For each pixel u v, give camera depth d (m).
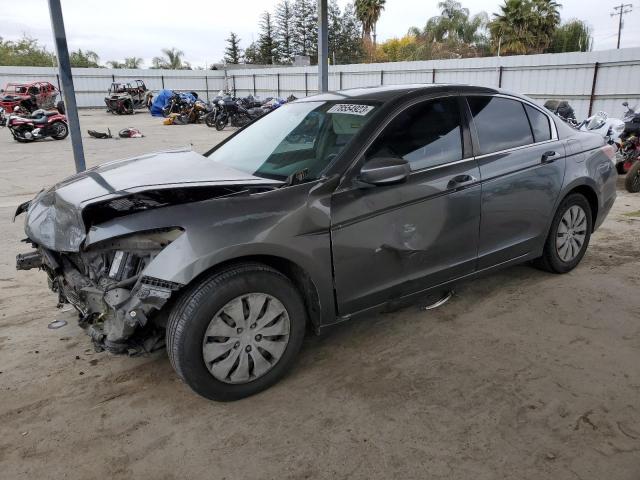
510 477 2.25
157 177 3.09
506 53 46.00
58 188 3.26
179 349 2.56
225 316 2.65
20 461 2.39
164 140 17.72
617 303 3.94
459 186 3.37
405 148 3.21
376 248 3.07
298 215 2.77
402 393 2.86
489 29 46.81
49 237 2.85
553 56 19.81
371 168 2.88
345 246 2.95
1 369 3.14
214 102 22.45
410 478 2.25
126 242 2.61
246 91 38.56
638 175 8.09
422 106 3.36
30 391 2.92
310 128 3.44
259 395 2.86
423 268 3.35
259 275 2.70
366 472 2.29
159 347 2.79
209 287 2.56
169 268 2.45
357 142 3.06
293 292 2.85
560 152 4.05
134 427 2.62
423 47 57.59
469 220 3.48
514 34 44.66
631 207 7.18
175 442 2.51
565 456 2.36
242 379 2.77
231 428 2.60
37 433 2.58
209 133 20.52
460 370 3.08
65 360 3.24
